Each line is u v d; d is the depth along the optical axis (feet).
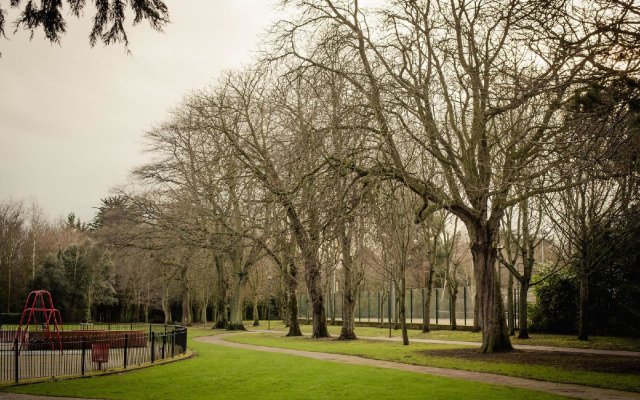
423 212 88.58
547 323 142.51
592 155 48.98
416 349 106.22
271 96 94.43
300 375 70.85
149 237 171.83
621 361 80.94
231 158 145.28
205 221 160.97
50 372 80.33
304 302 262.47
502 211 93.20
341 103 81.61
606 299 129.80
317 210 75.51
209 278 234.38
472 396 52.80
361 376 68.69
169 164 172.24
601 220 101.96
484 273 94.48
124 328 173.88
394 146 81.87
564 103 49.19
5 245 265.34
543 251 187.62
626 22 43.68
